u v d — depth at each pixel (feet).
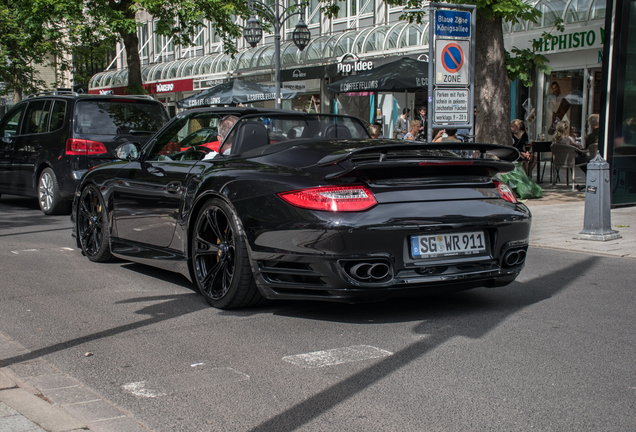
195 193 15.21
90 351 11.83
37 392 9.78
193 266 15.53
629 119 34.42
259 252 13.24
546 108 62.08
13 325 13.60
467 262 13.09
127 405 9.33
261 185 13.42
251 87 59.36
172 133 17.99
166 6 69.51
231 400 9.48
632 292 16.20
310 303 15.12
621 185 34.76
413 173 13.09
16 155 36.32
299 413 8.98
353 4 85.25
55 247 23.88
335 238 12.17
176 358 11.38
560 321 13.43
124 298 15.90
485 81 40.50
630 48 33.65
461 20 33.27
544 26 59.62
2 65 86.53
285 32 95.91
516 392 9.59
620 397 9.37
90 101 33.42
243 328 13.16
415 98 70.74
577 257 21.40
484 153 14.03
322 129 16.71
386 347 11.79
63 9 67.41
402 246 12.46
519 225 13.74
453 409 9.02
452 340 12.15
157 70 113.29
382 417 8.79
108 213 19.70
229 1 71.87
